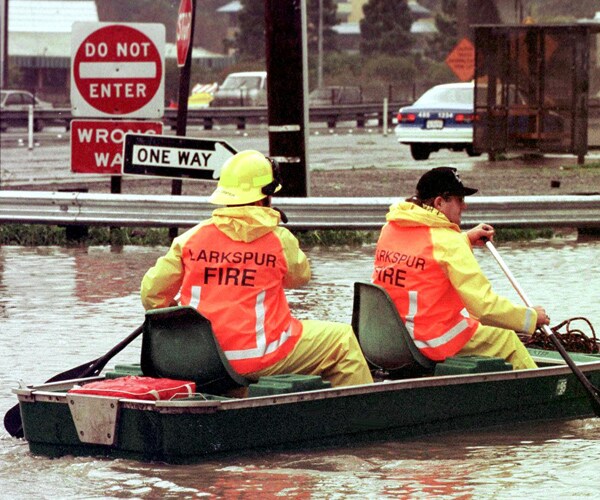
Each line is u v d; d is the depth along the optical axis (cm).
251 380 2061
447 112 8188
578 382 2247
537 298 3444
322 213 4444
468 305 2156
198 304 2064
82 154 4494
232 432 1923
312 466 1917
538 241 4700
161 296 2108
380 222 4469
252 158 2086
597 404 2195
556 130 8031
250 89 14788
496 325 2161
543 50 7988
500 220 4538
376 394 2033
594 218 4647
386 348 2212
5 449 2064
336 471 1892
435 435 2108
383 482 1842
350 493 1789
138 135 4259
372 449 2016
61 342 2905
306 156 4472
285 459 1948
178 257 2091
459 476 1877
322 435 1997
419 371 2208
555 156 8875
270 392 1966
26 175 7119
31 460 1984
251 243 2059
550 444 2062
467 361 2144
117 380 2003
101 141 4491
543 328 2261
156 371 2061
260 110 12838
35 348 2838
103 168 4500
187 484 1830
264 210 2072
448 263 2172
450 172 2206
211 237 2070
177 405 1889
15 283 3734
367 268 4009
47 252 4428
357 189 6122
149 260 4225
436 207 2214
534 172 7300
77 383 2116
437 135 8194
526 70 8031
